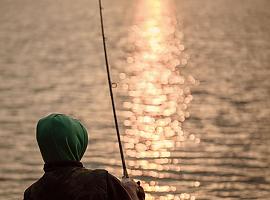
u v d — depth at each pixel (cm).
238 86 6600
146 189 3130
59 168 724
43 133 727
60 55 9669
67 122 732
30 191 732
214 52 9825
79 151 738
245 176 3347
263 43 10612
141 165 3594
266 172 3425
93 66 8544
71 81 7119
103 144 4097
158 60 9381
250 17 15788
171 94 6334
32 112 5294
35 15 17462
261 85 6656
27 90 6462
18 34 12812
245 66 8156
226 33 12350
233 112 5241
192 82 7081
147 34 13100
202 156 3797
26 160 3716
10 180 3312
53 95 6159
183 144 4153
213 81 7031
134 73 8062
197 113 5250
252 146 4050
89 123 4856
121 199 709
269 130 4525
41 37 12250
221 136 4359
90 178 714
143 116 5184
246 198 3008
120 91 6506
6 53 9888
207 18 16025
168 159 3725
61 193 712
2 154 3862
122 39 12175
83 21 15750
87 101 5853
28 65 8531
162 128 4703
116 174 3441
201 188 3142
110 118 5056
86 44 11206
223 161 3669
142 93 6412
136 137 4359
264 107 5450
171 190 3112
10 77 7406
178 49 10538
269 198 3012
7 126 4691
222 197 3017
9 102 5747
